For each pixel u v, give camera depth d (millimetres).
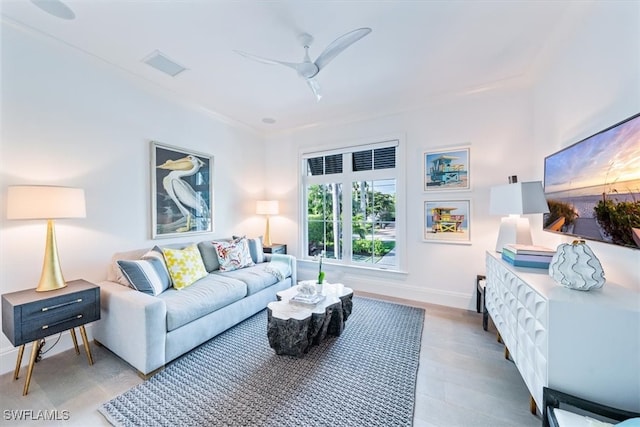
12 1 1738
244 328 2637
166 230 3045
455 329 2602
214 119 3719
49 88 2152
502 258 2154
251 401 1622
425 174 3363
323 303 2336
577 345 1185
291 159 4465
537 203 1988
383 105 3488
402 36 2135
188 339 2104
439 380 1832
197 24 1986
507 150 2906
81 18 1910
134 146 2756
